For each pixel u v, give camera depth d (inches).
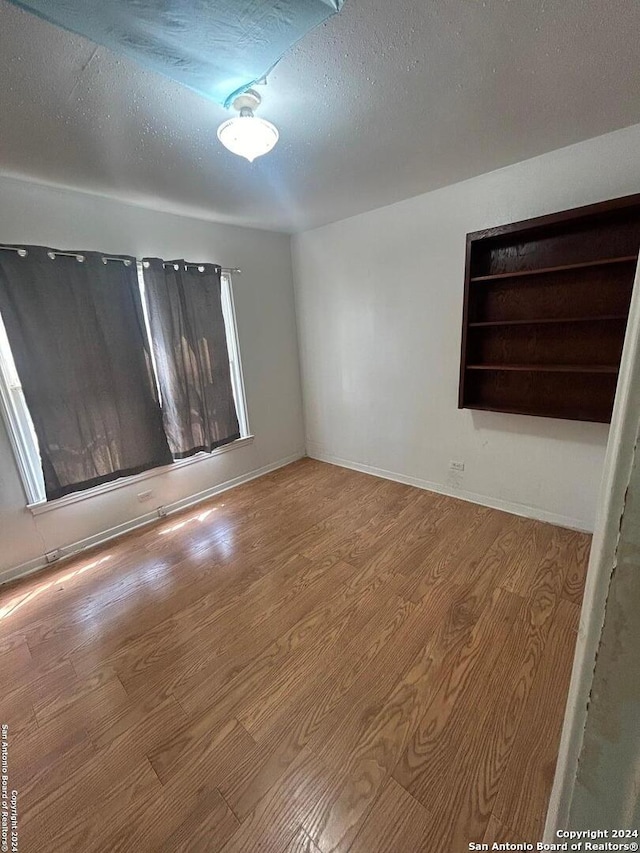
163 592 80.9
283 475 142.6
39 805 44.6
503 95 58.2
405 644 64.0
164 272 103.7
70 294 88.0
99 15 37.4
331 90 54.7
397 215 108.3
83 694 58.6
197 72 46.5
